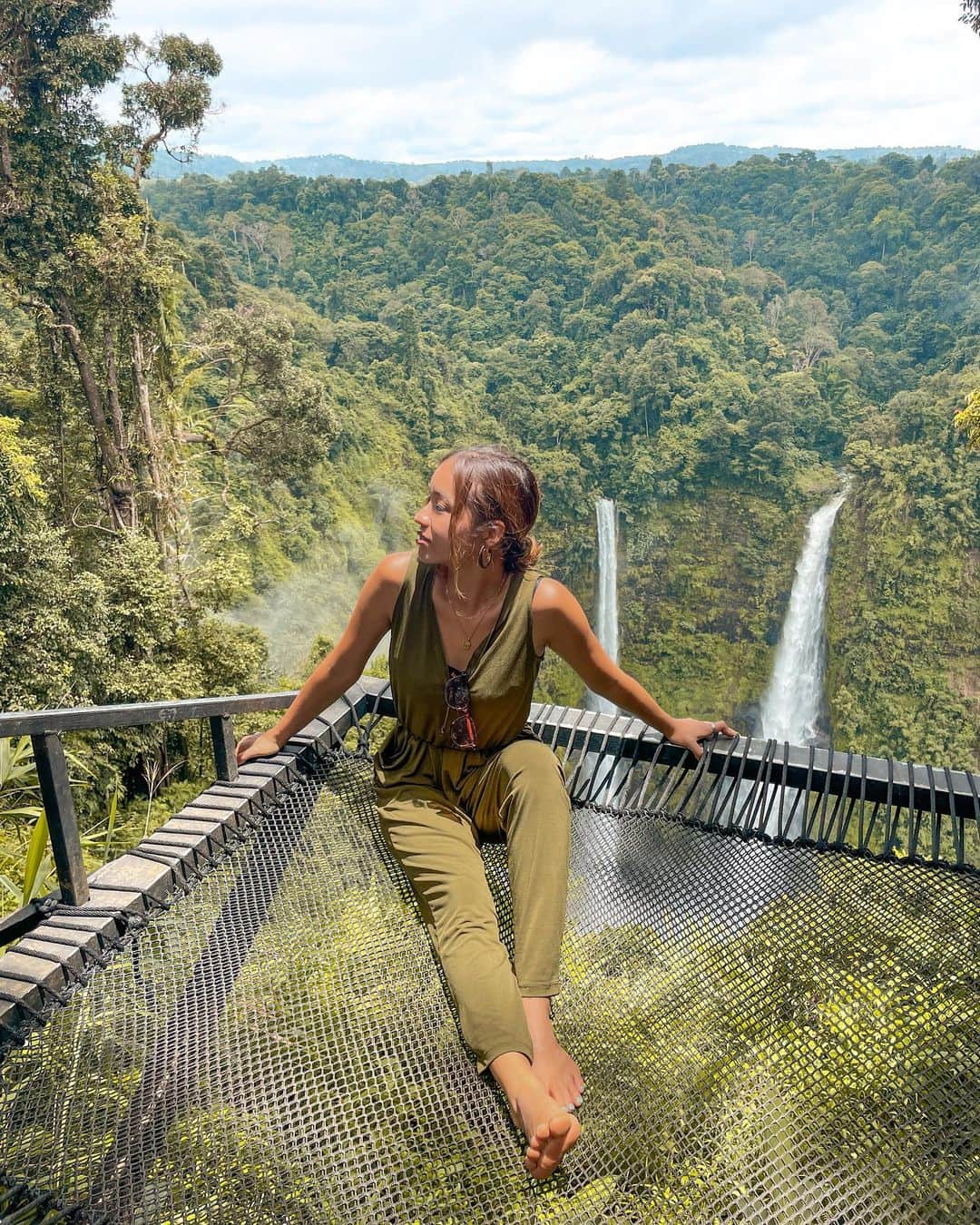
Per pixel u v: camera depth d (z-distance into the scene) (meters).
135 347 22.22
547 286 104.38
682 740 2.03
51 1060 1.35
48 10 20.17
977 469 59.06
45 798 1.55
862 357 87.50
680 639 70.75
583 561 72.75
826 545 64.81
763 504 68.06
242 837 1.87
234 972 1.53
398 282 118.69
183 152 23.27
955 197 108.38
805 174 142.62
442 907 1.50
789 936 1.62
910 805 1.90
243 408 27.67
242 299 68.00
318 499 55.59
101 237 21.72
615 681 1.82
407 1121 1.27
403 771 1.74
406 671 1.66
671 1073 1.36
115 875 1.68
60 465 22.77
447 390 79.12
